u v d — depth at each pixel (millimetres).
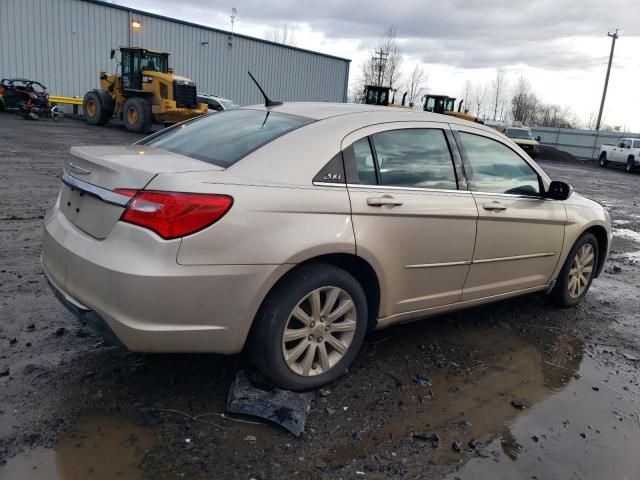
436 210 3523
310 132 3189
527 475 2645
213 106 27203
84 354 3420
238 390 3021
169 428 2758
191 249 2615
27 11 28250
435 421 3037
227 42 36750
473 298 4031
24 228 6375
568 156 39219
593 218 4965
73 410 2840
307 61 41906
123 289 2590
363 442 2791
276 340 2938
